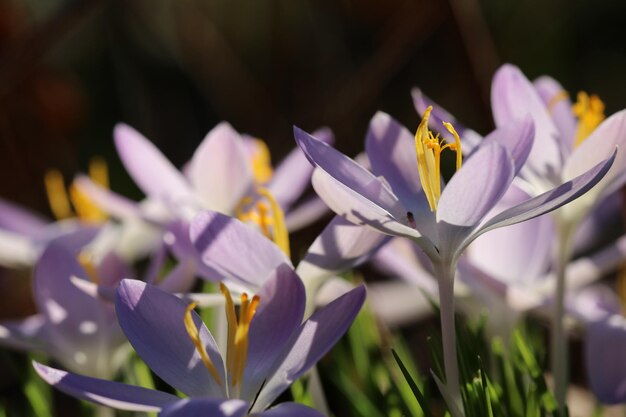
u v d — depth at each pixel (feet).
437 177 1.16
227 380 1.11
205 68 2.46
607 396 1.24
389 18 2.37
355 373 1.44
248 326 1.10
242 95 2.44
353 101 1.98
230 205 1.34
